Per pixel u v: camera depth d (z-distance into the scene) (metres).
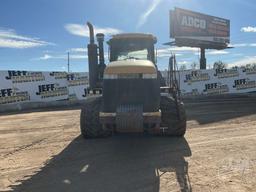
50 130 8.13
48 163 5.19
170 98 6.52
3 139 7.20
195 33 27.36
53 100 15.58
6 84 14.29
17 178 4.53
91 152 5.75
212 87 18.86
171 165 4.93
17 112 12.86
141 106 5.45
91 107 6.58
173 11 26.09
